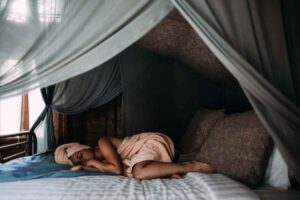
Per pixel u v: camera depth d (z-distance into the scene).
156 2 1.03
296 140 1.09
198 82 2.88
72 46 1.08
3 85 1.14
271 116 1.08
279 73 1.09
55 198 1.05
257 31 1.08
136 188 1.16
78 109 3.01
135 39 1.06
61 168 1.71
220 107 2.76
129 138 1.87
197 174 1.33
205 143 1.73
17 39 1.08
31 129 2.67
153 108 2.87
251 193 1.08
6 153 2.90
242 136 1.40
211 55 2.13
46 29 1.07
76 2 1.05
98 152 1.86
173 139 2.83
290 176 1.28
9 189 1.14
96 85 2.98
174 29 2.04
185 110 2.87
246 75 1.02
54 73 1.12
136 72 2.90
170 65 2.93
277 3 1.12
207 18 1.03
